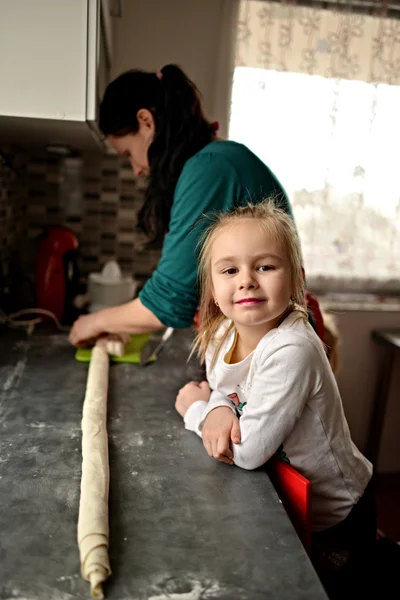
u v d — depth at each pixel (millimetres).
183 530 701
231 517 734
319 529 940
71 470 838
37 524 702
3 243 1720
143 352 1416
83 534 649
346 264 2217
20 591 584
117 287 1788
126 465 864
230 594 591
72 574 613
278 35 1937
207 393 1057
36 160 1983
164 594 587
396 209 2184
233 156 1137
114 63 1951
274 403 820
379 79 2031
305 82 1985
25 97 1116
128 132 1294
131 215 2084
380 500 2191
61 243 1710
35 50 1098
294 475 816
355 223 2158
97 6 1088
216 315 980
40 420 1011
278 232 839
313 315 1248
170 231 1149
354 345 2252
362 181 2109
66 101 1124
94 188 2043
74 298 1766
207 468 865
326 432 871
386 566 933
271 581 613
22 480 806
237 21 1900
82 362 1352
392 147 2100
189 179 1120
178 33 1940
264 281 818
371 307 2205
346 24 1957
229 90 1954
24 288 1829
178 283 1124
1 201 1688
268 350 835
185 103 1231
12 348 1443
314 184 2092
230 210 1104
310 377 820
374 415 2303
